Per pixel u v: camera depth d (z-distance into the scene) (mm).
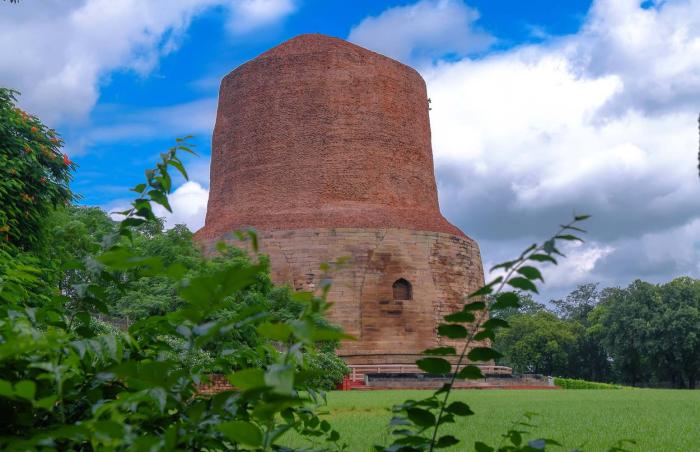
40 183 19484
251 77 53781
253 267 2707
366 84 52688
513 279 2969
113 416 3049
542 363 87500
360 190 50594
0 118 19047
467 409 3473
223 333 3010
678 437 12938
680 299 75562
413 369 45375
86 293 4105
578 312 102125
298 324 2463
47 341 2898
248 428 2645
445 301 48469
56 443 3273
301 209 49625
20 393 2605
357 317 45750
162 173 4020
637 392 37125
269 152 51812
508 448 3875
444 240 49812
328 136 51250
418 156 53844
